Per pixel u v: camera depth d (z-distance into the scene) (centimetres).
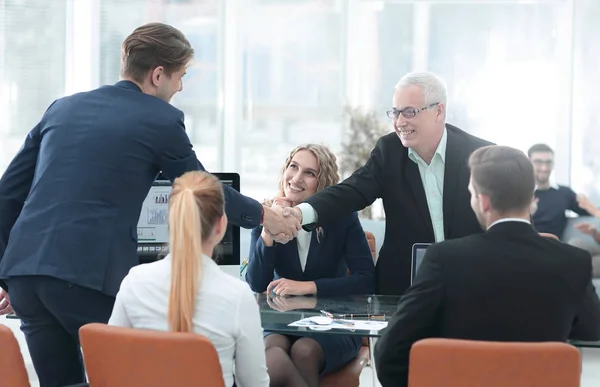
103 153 287
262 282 373
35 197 289
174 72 309
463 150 360
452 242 239
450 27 798
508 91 794
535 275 231
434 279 235
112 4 747
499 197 236
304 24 811
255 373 242
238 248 365
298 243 378
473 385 223
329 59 812
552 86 788
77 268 279
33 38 710
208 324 235
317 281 358
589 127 785
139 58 303
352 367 352
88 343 237
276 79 816
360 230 379
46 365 300
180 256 233
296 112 816
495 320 232
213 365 226
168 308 234
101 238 283
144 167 293
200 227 236
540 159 688
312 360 324
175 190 241
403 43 805
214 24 802
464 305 232
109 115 292
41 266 279
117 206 288
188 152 300
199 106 811
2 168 700
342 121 811
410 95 349
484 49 795
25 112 708
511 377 221
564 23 782
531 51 789
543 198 688
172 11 788
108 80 745
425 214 363
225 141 815
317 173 387
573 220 682
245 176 822
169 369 229
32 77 710
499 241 235
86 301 284
